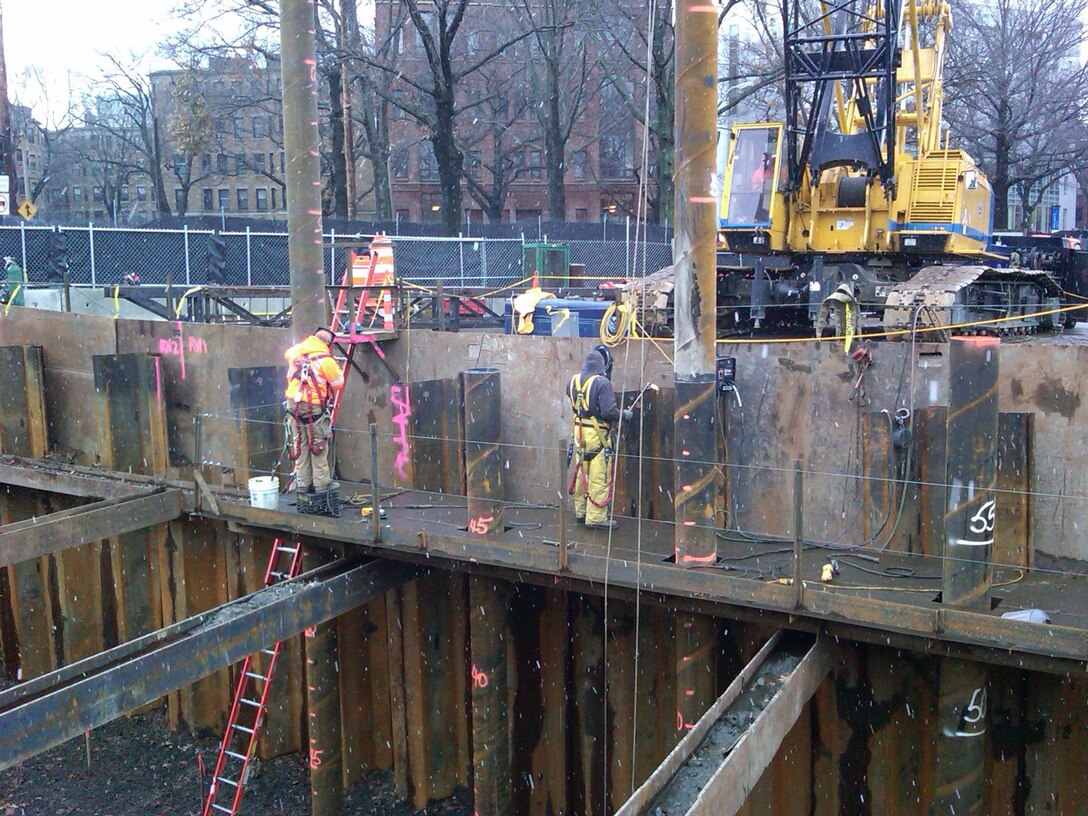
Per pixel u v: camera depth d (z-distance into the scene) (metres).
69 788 10.86
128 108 66.75
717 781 5.30
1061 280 21.02
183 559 11.39
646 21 30.44
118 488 11.30
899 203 13.59
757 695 6.45
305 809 10.43
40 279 21.69
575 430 9.22
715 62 7.22
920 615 6.65
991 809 7.39
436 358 11.25
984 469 6.74
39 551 9.45
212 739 11.74
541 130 50.03
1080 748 7.07
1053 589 7.44
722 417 9.03
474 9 41.62
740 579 7.33
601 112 49.47
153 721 12.31
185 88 32.69
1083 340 14.00
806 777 7.93
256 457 11.20
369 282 13.63
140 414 12.34
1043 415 8.03
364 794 10.47
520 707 9.60
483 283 26.69
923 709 7.54
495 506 8.88
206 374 12.59
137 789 10.84
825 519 8.91
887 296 12.35
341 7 30.19
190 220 30.08
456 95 44.19
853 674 7.70
